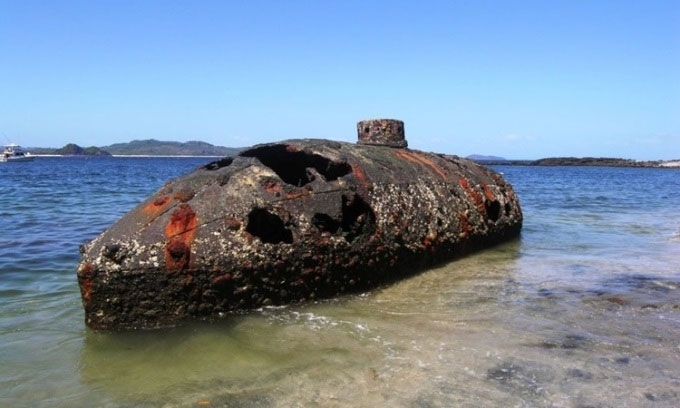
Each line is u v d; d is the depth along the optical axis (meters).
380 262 6.26
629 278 7.18
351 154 6.89
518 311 5.61
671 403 3.65
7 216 14.47
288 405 3.64
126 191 24.69
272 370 4.18
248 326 5.05
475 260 8.21
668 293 6.40
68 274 7.66
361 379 4.00
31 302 6.18
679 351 4.53
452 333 4.93
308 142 6.85
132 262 4.89
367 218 6.26
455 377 4.03
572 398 3.71
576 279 7.08
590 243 10.22
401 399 3.69
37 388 3.98
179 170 57.28
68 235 11.18
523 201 21.30
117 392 3.90
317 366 4.23
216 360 4.38
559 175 58.28
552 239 10.62
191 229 5.16
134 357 4.48
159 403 3.73
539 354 4.45
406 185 7.12
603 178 51.34
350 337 4.82
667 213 16.89
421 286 6.56
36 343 4.82
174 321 5.05
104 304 4.92
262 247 5.33
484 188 9.19
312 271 5.62
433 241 7.17
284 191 5.70
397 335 4.87
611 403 3.65
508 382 3.94
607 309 5.72
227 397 3.78
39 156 175.00
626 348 4.59
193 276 5.04
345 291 5.97
